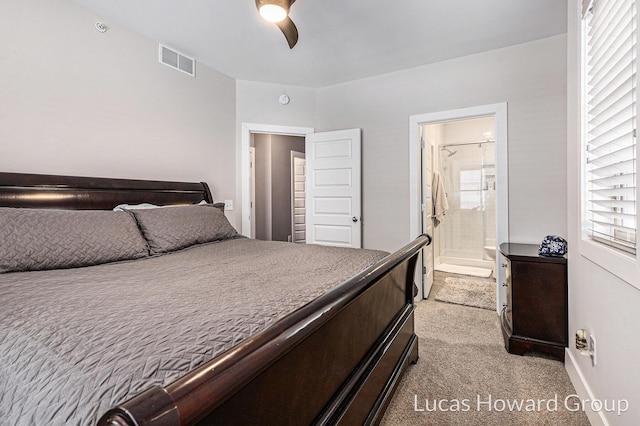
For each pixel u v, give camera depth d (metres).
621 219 1.31
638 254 1.04
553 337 2.16
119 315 0.89
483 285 4.06
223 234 2.56
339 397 1.17
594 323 1.54
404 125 3.48
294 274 1.42
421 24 2.59
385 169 3.59
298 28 2.65
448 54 3.11
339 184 3.77
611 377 1.33
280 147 5.85
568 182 2.00
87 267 1.60
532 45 2.87
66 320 0.86
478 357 2.21
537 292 2.20
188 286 1.20
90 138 2.40
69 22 2.28
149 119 2.81
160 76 2.89
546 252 2.23
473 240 5.23
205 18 2.52
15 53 2.02
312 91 3.99
